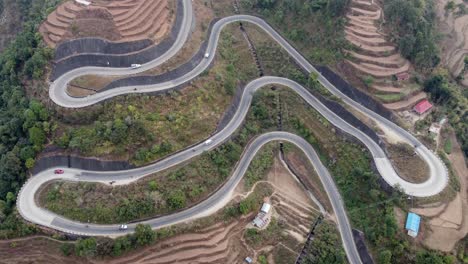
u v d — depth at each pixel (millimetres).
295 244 103500
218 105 118750
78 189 100688
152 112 110062
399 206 102188
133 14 122438
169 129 108938
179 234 98188
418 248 96000
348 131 117938
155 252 95875
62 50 117375
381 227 100500
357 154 114062
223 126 117562
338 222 107562
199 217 101000
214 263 97062
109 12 121125
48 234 95312
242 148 117375
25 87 119562
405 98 120250
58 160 105500
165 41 123062
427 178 105688
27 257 93438
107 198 99312
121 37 118875
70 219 97562
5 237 94688
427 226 98250
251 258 100438
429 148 111750
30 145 106250
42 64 116188
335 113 122812
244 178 111562
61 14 123000
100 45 117688
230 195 107000
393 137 114125
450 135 116312
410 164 108500
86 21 120062
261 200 108812
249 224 105562
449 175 106062
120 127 103188
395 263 96312
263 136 122625
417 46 123688
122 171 105125
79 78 114062
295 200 111500
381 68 122938
